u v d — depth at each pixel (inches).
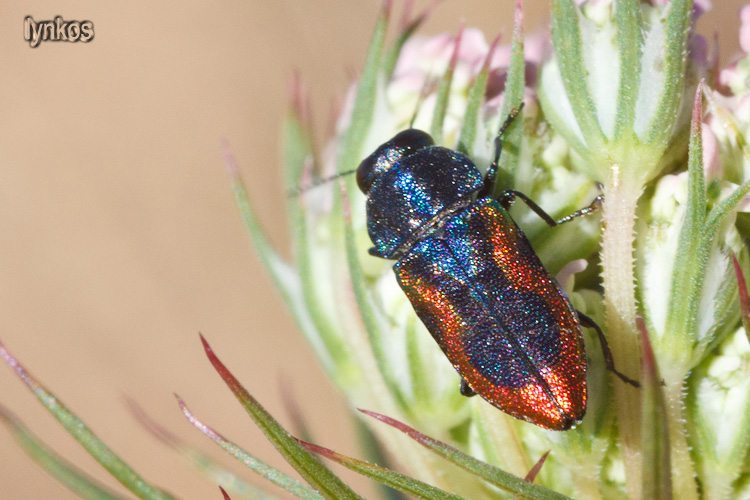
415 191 1.8
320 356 1.8
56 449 2.6
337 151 1.8
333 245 1.8
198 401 2.7
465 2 2.6
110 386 2.7
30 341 2.7
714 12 2.3
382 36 1.8
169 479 2.5
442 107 1.8
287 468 2.5
